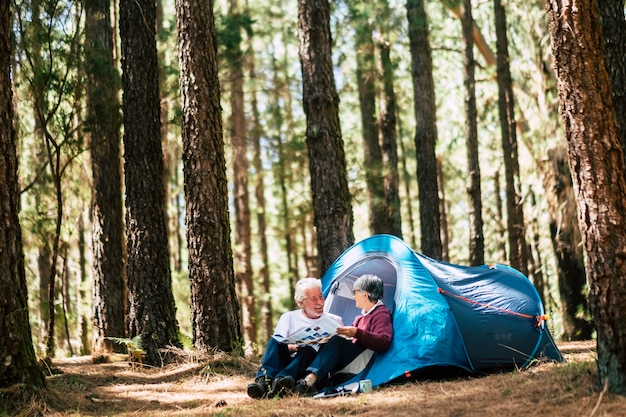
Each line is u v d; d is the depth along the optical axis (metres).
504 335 6.83
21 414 5.46
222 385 7.40
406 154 21.70
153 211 9.11
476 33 22.12
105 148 12.01
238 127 18.73
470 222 14.38
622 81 8.04
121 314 11.80
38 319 16.84
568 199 16.17
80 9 11.88
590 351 8.37
